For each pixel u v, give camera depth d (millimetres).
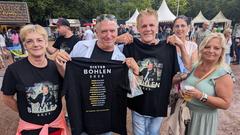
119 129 3148
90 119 3029
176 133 3113
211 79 3012
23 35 2633
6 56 15211
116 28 3018
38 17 45031
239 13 49281
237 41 13469
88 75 2938
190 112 3168
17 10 30891
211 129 3111
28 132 2730
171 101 3379
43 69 2730
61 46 5387
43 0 43938
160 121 3543
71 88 2889
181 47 3316
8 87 2705
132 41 3320
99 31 2979
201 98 2924
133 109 3480
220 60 3039
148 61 3271
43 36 2664
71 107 2910
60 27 5270
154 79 3293
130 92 3053
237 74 10758
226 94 2947
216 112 3127
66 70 2859
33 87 2688
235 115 6160
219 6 54062
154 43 3264
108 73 2977
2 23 29922
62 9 46094
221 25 35375
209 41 2979
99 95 3002
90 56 3072
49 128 2795
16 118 5969
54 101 2807
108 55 3094
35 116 2736
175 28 4215
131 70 3018
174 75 3344
